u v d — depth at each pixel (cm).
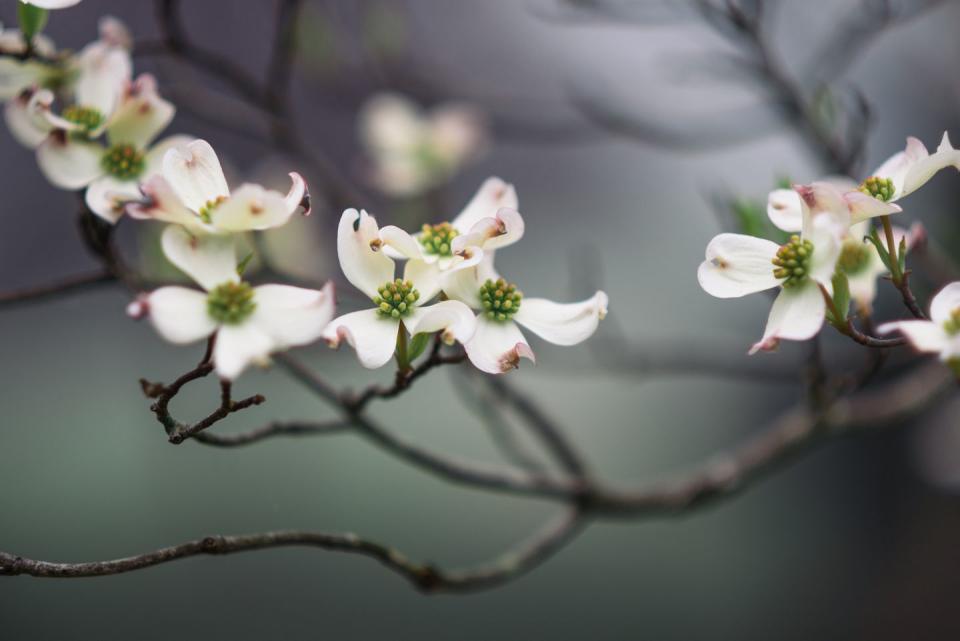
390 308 140
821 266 138
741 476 190
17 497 327
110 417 342
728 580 381
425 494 359
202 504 334
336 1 286
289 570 338
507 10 408
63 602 316
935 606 375
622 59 333
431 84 269
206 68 180
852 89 166
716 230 398
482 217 143
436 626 345
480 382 185
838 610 379
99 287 157
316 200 241
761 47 200
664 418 407
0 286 364
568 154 441
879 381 235
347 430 161
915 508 395
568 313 141
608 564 378
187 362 343
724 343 217
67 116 149
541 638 351
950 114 290
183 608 323
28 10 150
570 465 181
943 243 208
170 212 137
